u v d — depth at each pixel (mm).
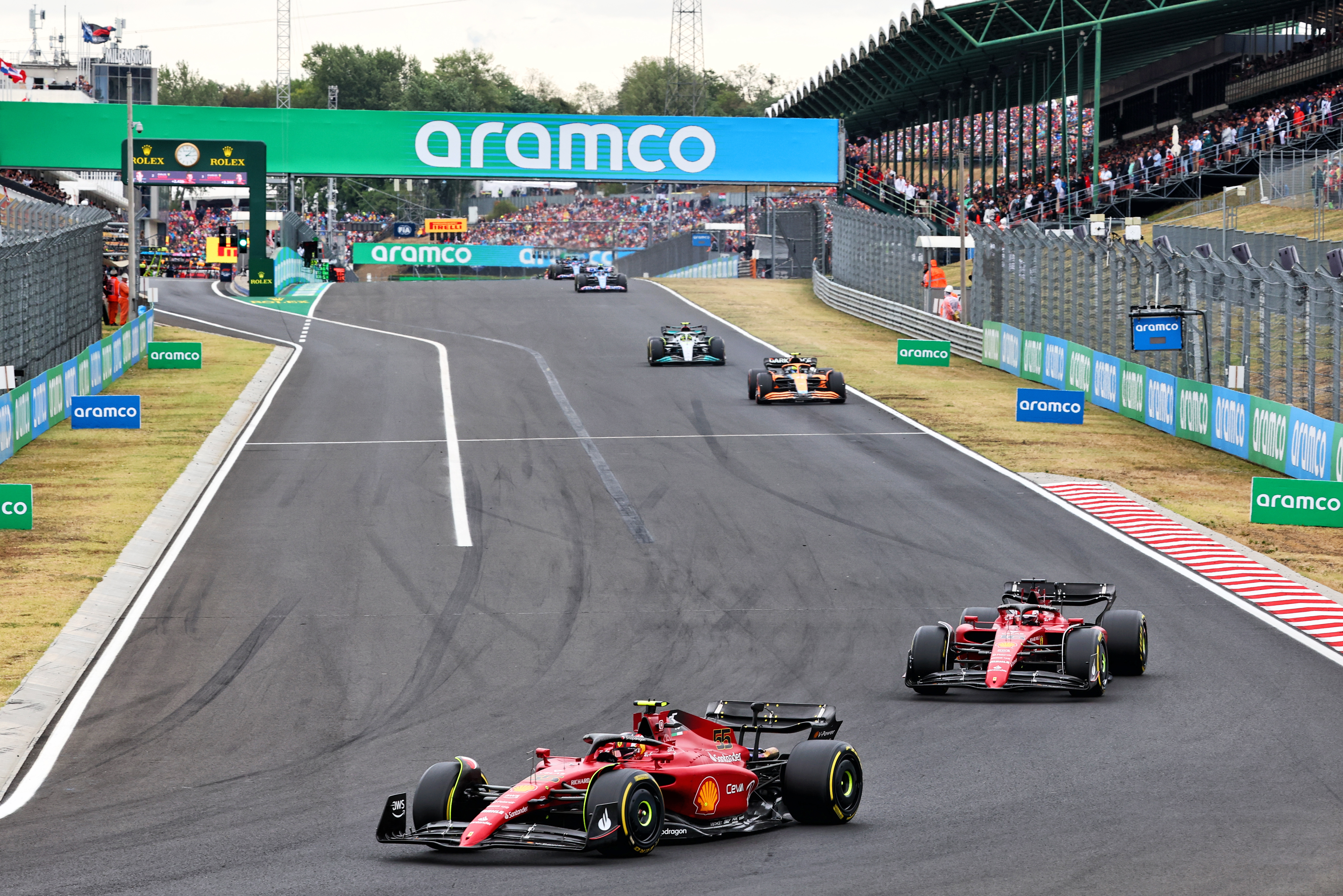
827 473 101625
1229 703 52312
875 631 65062
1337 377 100875
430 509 90875
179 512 89875
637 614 68125
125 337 149750
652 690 56094
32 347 119312
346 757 47562
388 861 35500
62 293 132875
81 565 75500
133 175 170875
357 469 103625
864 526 86125
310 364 159625
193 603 69438
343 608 68938
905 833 37375
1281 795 40594
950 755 45969
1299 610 67562
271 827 39250
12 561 76125
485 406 131375
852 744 47656
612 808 34281
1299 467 100188
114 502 91312
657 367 156625
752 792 39688
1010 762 44875
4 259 110938
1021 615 55500
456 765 36906
